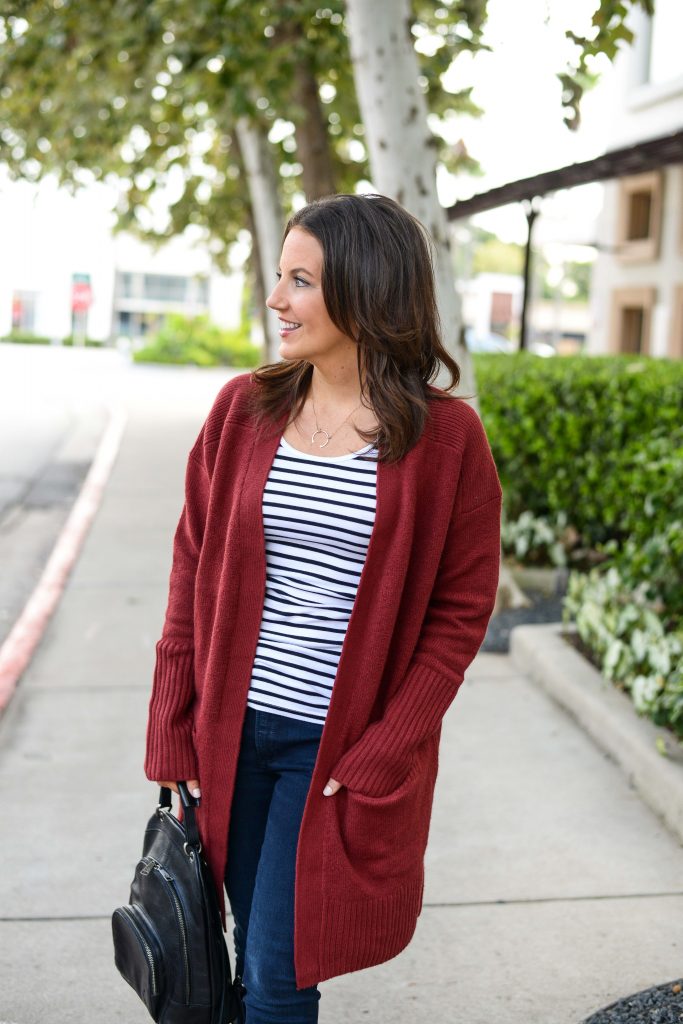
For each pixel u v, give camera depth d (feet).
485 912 10.66
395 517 6.46
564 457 22.72
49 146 43.73
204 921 6.67
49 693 16.98
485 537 6.78
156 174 46.80
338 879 6.57
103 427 57.88
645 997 9.10
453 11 31.32
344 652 6.53
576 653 17.12
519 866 11.54
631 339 53.16
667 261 48.47
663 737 13.65
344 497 6.48
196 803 7.00
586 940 10.21
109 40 31.94
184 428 56.29
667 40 48.06
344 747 6.63
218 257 60.23
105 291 178.29
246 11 25.61
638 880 11.28
